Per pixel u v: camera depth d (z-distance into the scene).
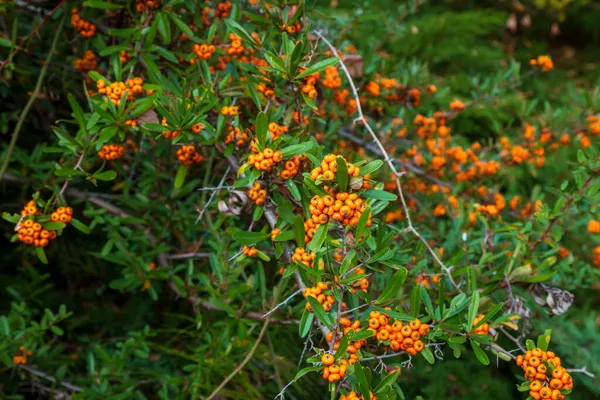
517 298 0.74
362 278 0.61
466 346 1.22
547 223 0.86
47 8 0.96
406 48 2.10
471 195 1.10
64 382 0.96
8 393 0.99
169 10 0.79
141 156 0.97
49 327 0.93
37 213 0.76
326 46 0.93
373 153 1.12
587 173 0.85
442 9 2.91
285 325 0.87
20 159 0.95
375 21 1.67
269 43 0.75
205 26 0.88
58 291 1.19
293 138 0.66
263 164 0.63
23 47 0.90
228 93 0.77
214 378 0.89
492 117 1.68
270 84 0.72
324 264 0.64
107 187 1.13
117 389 0.91
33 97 0.89
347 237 0.64
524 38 3.47
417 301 0.62
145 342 0.95
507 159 1.12
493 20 2.43
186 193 0.95
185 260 1.01
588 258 1.16
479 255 0.92
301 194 0.67
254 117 0.79
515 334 1.04
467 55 2.30
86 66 0.92
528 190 1.55
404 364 0.64
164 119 0.71
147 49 0.80
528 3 3.48
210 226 0.89
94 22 0.87
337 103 0.99
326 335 0.63
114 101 0.74
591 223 0.96
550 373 0.60
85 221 1.13
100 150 0.77
